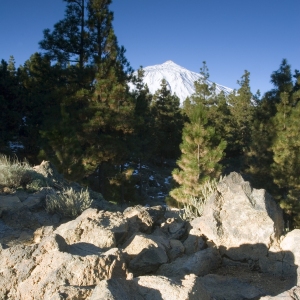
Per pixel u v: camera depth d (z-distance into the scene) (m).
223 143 12.98
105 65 20.38
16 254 4.23
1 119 21.53
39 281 3.75
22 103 24.02
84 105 21.42
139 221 6.71
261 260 5.52
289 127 19.14
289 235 5.64
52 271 3.76
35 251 4.26
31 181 10.23
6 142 21.33
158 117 37.19
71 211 8.49
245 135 42.16
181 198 12.49
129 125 19.69
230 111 48.09
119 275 3.92
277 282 5.03
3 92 23.19
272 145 19.48
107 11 22.56
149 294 3.36
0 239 6.44
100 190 20.94
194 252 5.88
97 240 5.37
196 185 12.14
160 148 37.19
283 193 19.89
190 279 3.67
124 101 20.48
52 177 12.36
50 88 23.36
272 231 5.66
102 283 3.14
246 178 25.38
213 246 5.76
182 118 40.50
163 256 5.25
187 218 8.05
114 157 20.17
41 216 8.06
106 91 19.48
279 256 5.44
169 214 8.90
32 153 24.22
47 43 22.61
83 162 18.34
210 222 6.07
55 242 4.34
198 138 12.62
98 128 19.58
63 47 22.97
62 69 21.73
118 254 4.07
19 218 7.51
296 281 4.87
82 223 5.85
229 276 5.30
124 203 21.58
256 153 21.64
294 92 20.53
